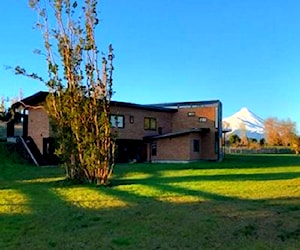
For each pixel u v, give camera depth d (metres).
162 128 33.59
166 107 34.72
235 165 25.03
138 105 31.27
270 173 18.73
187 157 31.05
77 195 11.36
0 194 11.57
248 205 9.52
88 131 14.28
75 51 14.32
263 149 55.53
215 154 32.28
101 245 6.05
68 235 6.67
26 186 13.64
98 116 14.26
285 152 54.44
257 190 12.30
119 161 30.19
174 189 12.52
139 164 26.80
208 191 12.05
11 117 28.72
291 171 20.00
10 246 5.99
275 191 12.07
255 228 7.10
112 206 9.50
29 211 8.83
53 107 14.85
